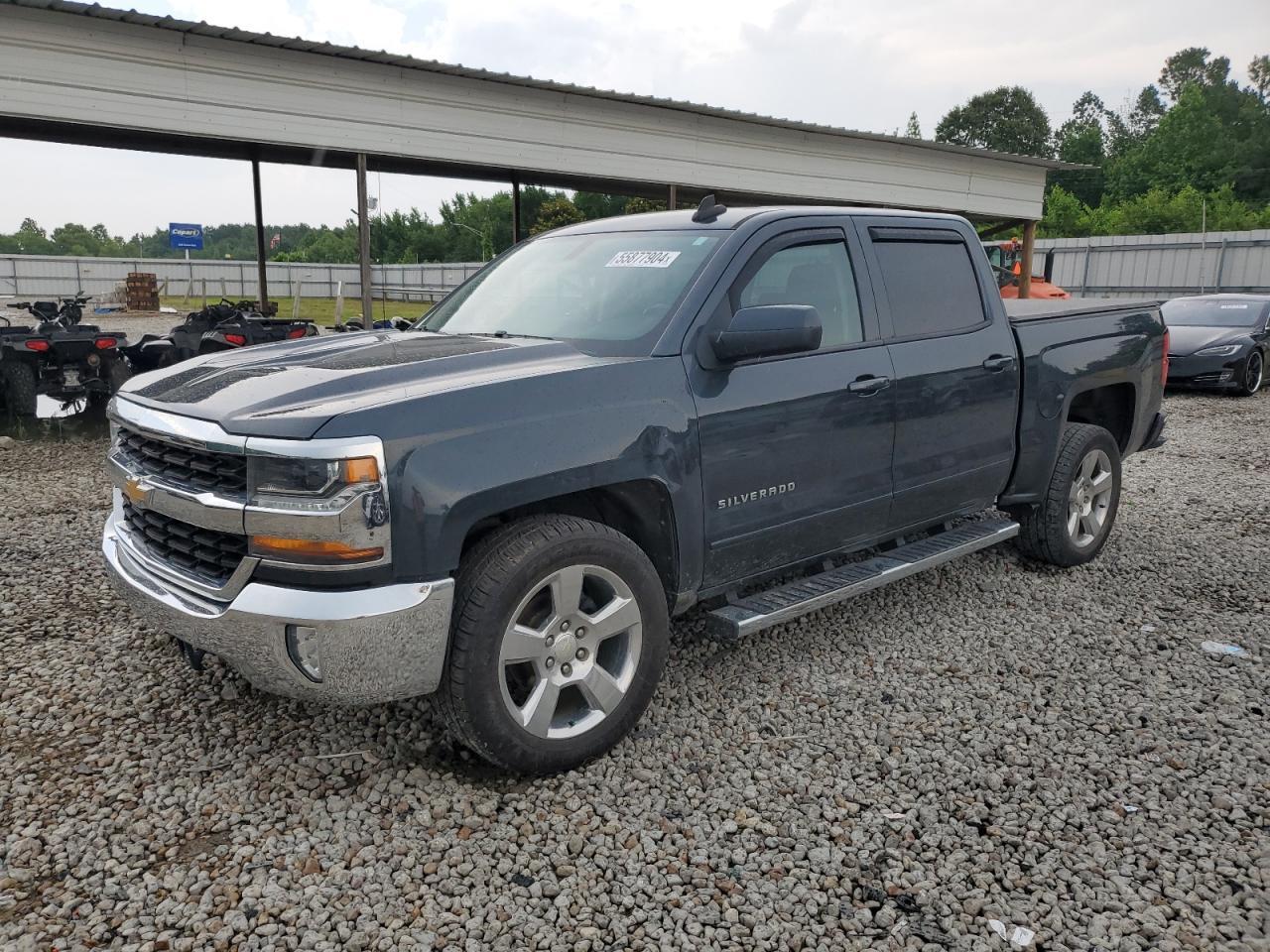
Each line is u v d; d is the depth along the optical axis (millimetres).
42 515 6387
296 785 3064
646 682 3268
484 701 2859
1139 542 5938
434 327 4156
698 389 3334
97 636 4250
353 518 2592
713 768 3193
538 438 2902
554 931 2410
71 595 4777
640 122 13922
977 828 2867
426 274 41844
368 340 3734
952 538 4516
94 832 2801
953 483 4398
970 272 4617
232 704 3605
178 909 2473
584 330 3545
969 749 3328
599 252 3998
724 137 14961
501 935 2396
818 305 3852
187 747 3299
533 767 3020
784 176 15938
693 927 2426
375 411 2684
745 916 2465
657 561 3416
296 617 2609
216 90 10242
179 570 2980
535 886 2582
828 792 3045
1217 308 14922
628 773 3154
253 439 2643
